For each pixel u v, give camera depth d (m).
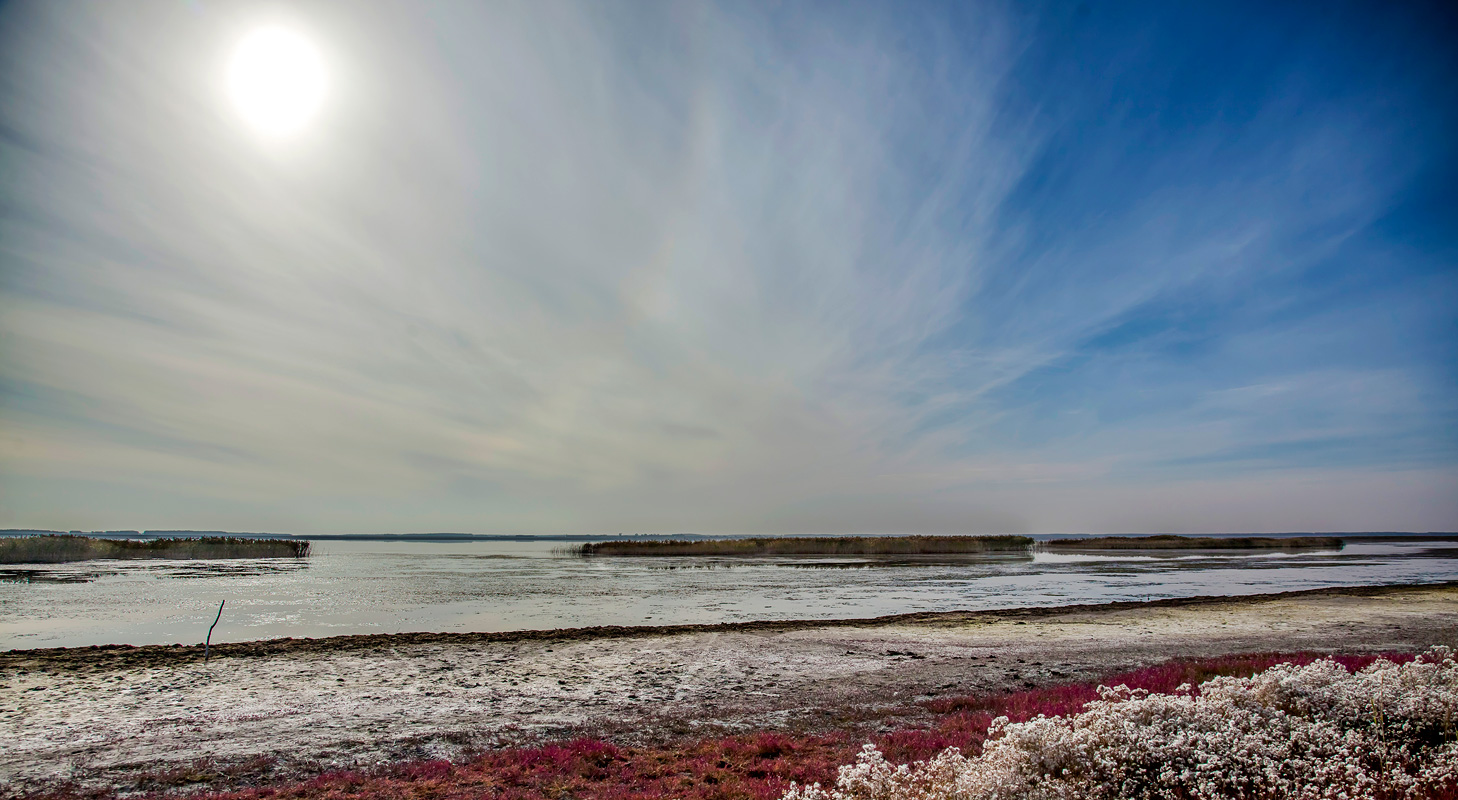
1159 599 41.69
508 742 13.36
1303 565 79.69
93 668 20.88
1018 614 33.88
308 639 26.25
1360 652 21.72
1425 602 37.06
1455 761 7.52
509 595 45.72
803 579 60.03
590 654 23.28
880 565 81.19
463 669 20.84
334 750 12.89
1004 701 15.24
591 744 12.53
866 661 21.95
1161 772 7.91
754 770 10.93
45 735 13.99
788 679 19.33
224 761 12.24
